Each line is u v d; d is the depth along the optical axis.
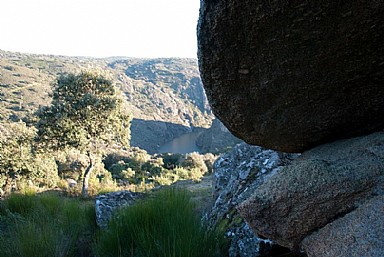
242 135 1.63
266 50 1.21
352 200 1.20
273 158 3.20
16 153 12.22
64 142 10.28
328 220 1.23
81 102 10.41
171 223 2.46
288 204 1.28
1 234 3.21
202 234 2.39
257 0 1.06
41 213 3.96
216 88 1.42
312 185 1.25
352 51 1.15
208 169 22.45
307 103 1.37
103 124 10.56
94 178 11.25
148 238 2.36
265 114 1.46
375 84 1.26
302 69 1.24
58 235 3.10
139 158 21.17
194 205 3.26
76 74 10.98
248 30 1.16
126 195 4.48
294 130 1.49
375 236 0.99
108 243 2.68
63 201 5.03
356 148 1.38
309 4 1.03
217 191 3.81
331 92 1.31
